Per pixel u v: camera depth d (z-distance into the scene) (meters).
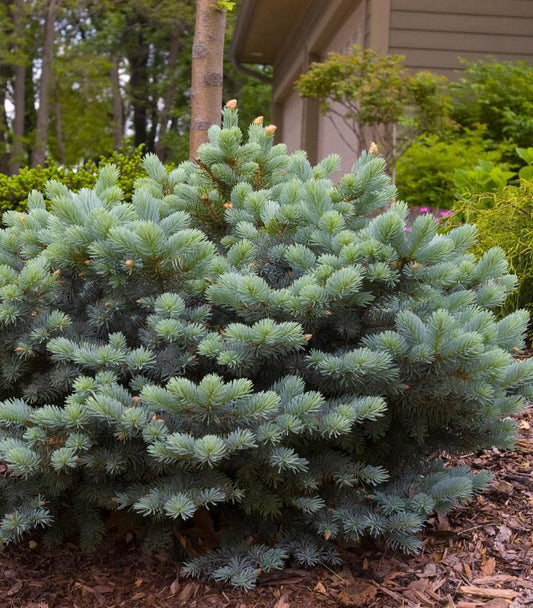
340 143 11.04
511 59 9.44
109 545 2.68
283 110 16.78
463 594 2.34
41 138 21.22
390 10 9.26
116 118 26.55
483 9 9.37
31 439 2.20
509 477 3.00
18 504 2.47
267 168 2.78
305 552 2.43
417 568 2.47
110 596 2.43
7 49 21.59
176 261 2.26
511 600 2.29
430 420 2.49
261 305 2.25
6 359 2.43
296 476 2.34
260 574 2.44
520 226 4.85
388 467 2.63
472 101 9.30
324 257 2.30
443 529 2.66
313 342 2.46
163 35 25.55
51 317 2.36
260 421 2.19
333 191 2.45
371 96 8.11
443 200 8.20
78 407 2.18
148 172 2.92
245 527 2.55
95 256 2.25
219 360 2.18
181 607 2.34
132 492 2.33
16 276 2.35
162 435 2.13
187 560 2.54
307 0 12.08
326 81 8.55
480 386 2.25
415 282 2.32
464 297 2.49
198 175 2.76
